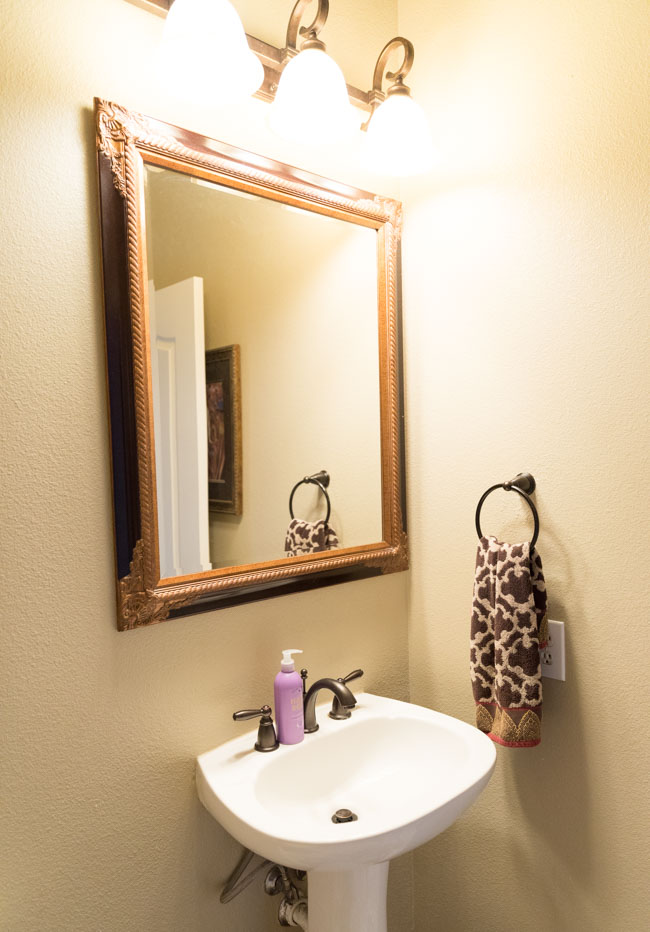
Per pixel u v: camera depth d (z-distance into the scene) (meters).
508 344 1.45
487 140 1.47
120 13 1.13
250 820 1.03
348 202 1.50
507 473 1.47
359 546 1.56
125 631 1.14
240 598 1.29
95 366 1.10
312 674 1.46
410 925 1.71
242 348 1.33
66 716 1.07
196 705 1.24
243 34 1.08
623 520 1.29
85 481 1.09
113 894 1.13
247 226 1.33
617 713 1.32
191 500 1.24
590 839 1.37
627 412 1.28
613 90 1.27
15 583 1.01
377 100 1.46
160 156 1.17
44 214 1.04
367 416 1.58
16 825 1.02
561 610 1.39
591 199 1.30
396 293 1.62
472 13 1.48
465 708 1.59
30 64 1.02
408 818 1.03
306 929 1.29
